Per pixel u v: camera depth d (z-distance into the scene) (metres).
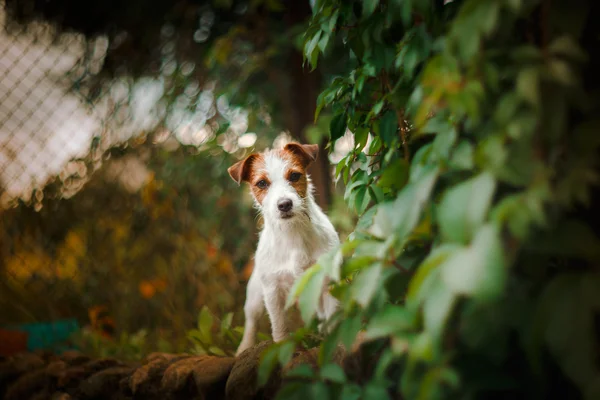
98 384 2.83
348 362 1.94
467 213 1.16
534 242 1.22
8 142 4.27
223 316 4.03
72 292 4.47
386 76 2.03
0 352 3.55
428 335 1.20
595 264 1.17
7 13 4.68
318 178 4.40
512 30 1.52
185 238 4.62
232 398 2.31
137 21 5.24
